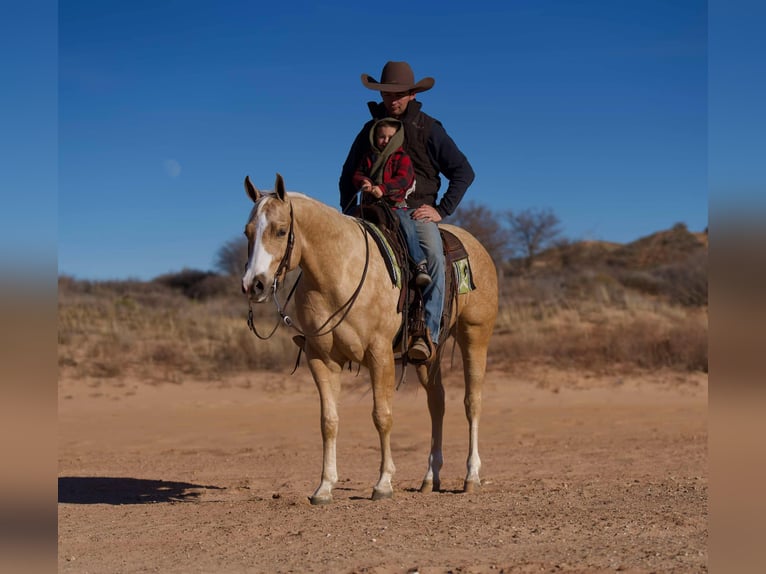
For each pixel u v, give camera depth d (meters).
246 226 6.71
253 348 21.33
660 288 32.72
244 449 12.38
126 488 9.12
